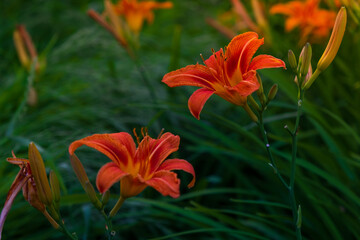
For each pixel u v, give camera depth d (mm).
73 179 1516
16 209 1430
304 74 1157
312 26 1745
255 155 1384
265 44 1822
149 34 2922
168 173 1109
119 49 2377
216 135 1425
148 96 2000
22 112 1688
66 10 3135
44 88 2023
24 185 1140
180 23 3314
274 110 1733
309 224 1391
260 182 1570
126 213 1473
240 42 1158
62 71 2193
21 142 1429
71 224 1445
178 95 2066
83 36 2336
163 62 2400
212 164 1758
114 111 1842
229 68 1163
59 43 2723
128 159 1144
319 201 1331
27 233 1445
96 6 3281
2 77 2303
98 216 1486
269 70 1436
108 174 1097
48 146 1576
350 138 1510
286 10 1773
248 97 1160
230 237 1407
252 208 1501
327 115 1507
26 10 3115
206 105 2000
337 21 1141
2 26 2906
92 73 2178
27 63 1876
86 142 1121
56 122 1767
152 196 1542
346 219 1344
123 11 1927
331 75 1539
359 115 1486
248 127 1512
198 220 1321
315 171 1331
